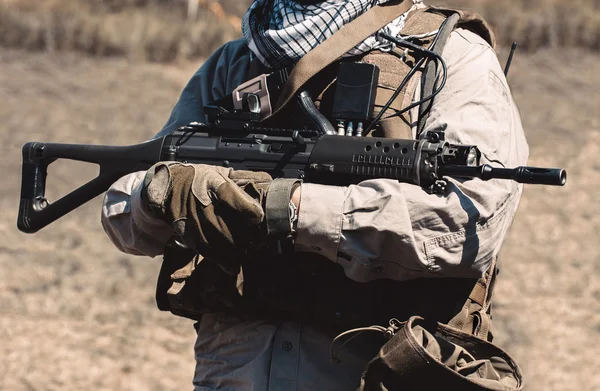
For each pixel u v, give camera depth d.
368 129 2.68
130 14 21.58
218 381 2.80
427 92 2.68
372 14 2.76
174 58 19.28
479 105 2.60
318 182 2.58
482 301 2.66
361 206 2.39
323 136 2.59
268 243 2.44
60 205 2.96
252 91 2.80
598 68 17.41
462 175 2.37
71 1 22.05
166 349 7.38
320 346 2.66
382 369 2.38
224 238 2.40
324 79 2.79
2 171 11.89
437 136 2.45
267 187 2.44
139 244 2.66
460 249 2.42
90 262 9.13
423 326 2.59
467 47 2.72
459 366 2.44
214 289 2.68
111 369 6.96
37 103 15.21
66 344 7.34
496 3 21.28
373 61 2.75
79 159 2.96
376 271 2.46
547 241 9.80
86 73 17.64
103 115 14.67
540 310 8.13
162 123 14.47
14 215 10.46
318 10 2.76
